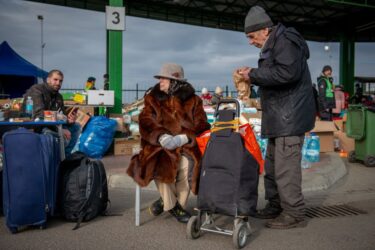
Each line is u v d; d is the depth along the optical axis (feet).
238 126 11.05
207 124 12.83
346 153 29.60
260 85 12.39
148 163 12.28
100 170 13.58
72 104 30.89
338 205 15.47
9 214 11.66
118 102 32.30
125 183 18.92
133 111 32.55
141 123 12.58
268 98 12.70
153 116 12.58
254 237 11.59
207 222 11.83
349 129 26.05
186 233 11.51
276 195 13.58
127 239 11.39
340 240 11.27
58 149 13.05
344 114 35.45
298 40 12.05
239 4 71.82
